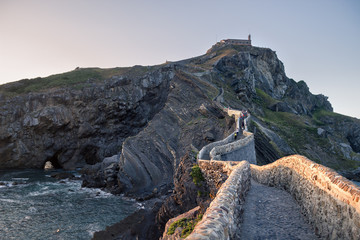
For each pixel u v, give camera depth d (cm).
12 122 7656
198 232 359
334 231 581
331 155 7612
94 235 2952
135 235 2864
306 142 7612
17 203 4088
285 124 8475
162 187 4603
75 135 8306
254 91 9656
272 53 12731
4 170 7225
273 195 1128
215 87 7056
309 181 812
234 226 581
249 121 4819
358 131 11619
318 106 14600
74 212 3772
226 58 9962
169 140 5294
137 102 9000
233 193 670
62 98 8294
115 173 5197
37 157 7831
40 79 9900
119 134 8762
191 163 2481
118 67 12388
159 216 2652
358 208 473
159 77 9562
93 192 4953
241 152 2875
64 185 5512
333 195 602
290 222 801
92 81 9600
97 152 8419
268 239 670
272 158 4488
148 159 5044
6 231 3016
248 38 13875
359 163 7588
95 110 8531
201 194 1977
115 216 3641
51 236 2933
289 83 13462
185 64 10131
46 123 7838
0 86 8888
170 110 6084
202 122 5328
